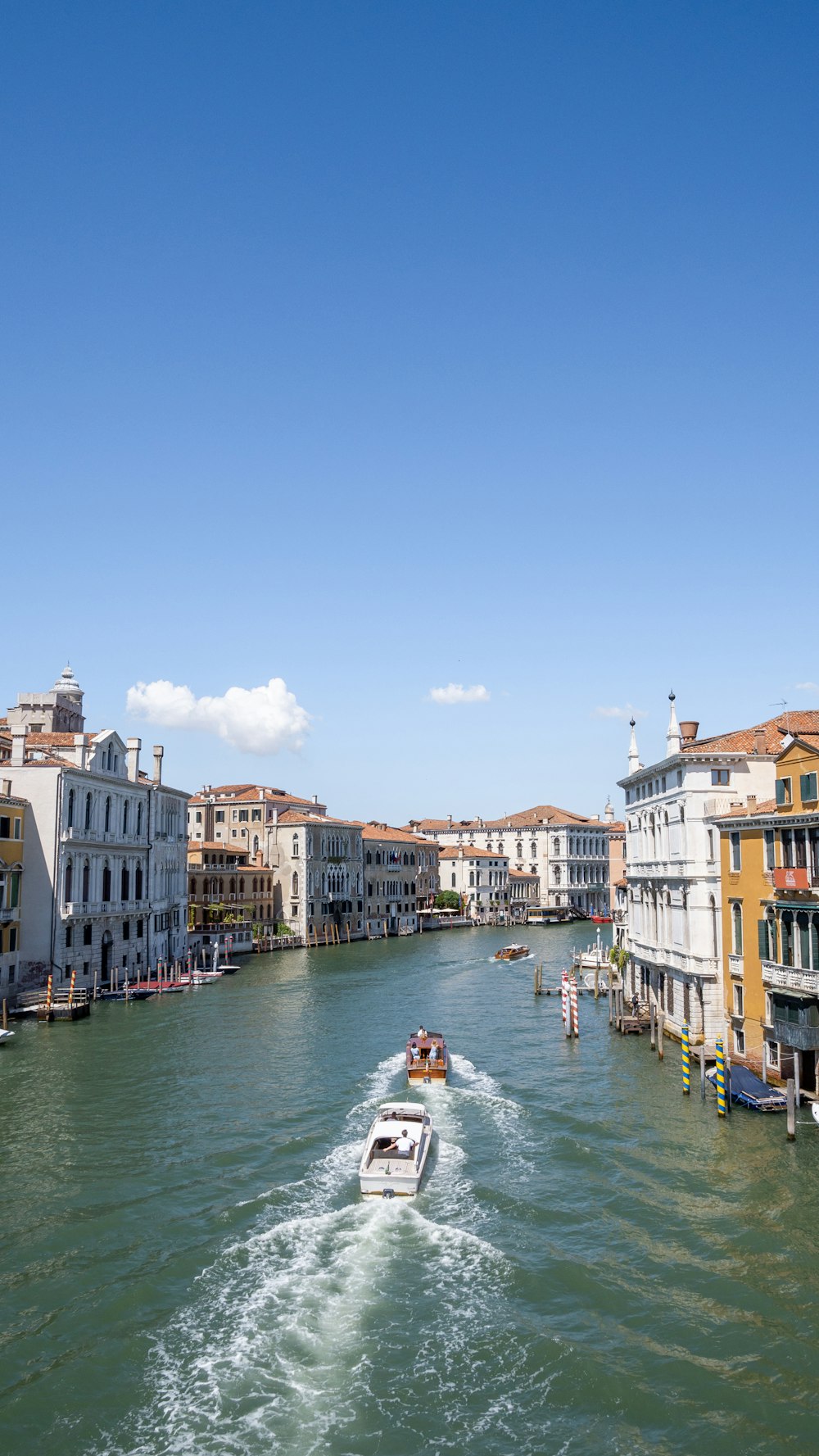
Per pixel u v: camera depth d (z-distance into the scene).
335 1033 47.25
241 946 91.56
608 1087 35.41
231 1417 15.51
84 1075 37.69
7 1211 23.55
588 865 156.25
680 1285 19.73
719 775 40.25
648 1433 15.13
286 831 106.69
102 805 62.84
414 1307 18.83
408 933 121.69
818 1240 21.64
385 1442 14.91
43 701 77.44
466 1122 31.16
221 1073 38.00
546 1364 16.89
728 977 36.53
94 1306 18.89
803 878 30.44
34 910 55.31
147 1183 25.38
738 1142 28.23
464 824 160.62
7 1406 15.77
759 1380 16.47
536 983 60.94
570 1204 23.94
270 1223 22.78
